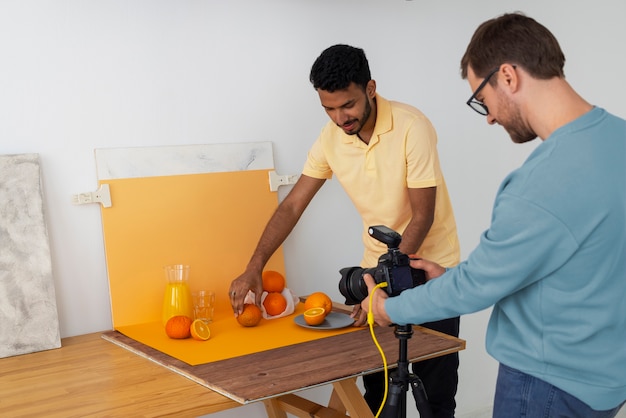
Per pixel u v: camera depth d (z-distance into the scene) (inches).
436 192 82.7
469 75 52.9
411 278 58.4
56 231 81.0
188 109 89.2
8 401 59.5
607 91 129.9
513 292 51.3
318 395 101.7
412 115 79.4
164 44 87.0
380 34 103.7
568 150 46.7
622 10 130.2
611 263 47.9
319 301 80.3
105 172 83.1
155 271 85.2
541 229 46.2
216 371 63.7
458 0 110.9
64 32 80.5
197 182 88.7
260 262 83.7
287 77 96.6
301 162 98.7
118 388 61.5
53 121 80.4
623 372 49.9
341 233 102.7
